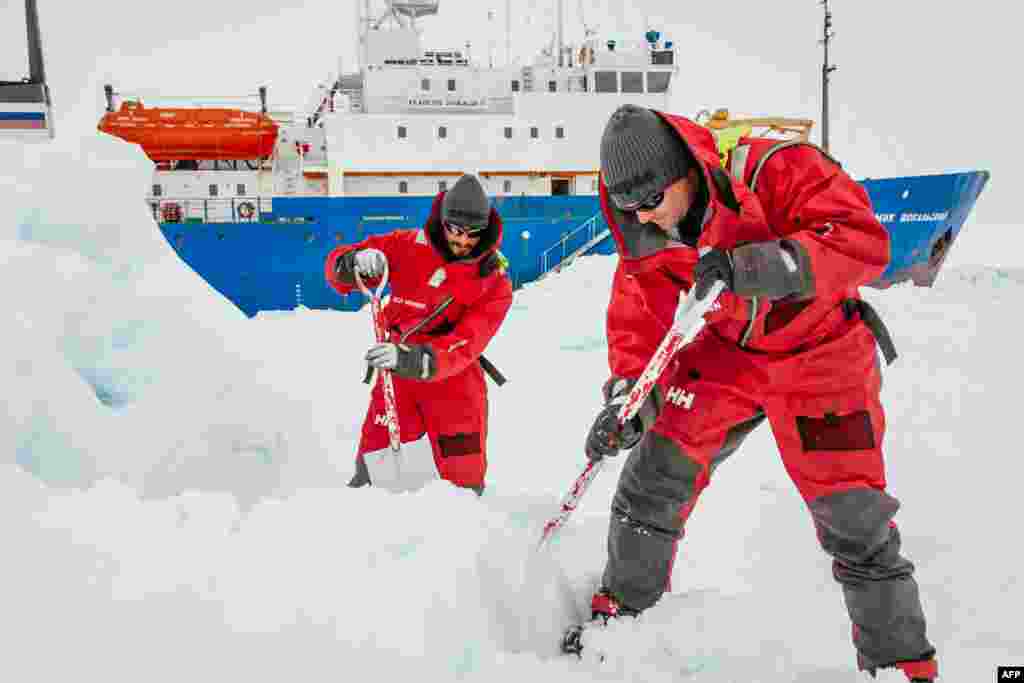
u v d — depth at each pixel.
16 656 1.41
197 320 2.90
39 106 11.38
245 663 1.53
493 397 6.21
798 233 1.68
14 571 1.55
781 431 1.95
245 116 12.97
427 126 13.47
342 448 4.16
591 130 13.86
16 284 2.40
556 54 14.73
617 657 1.98
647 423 2.00
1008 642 2.24
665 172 1.78
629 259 2.09
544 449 4.71
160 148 13.07
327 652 1.60
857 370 1.85
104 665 1.45
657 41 14.35
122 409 2.57
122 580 1.61
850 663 2.04
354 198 12.55
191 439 2.68
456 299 3.09
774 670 1.96
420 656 1.67
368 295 2.94
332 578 1.77
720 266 1.66
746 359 1.98
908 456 4.09
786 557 2.99
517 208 13.33
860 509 1.84
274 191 13.39
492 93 14.15
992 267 13.23
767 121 12.14
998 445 4.21
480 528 2.12
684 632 2.08
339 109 13.70
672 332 1.85
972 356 6.61
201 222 12.40
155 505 1.96
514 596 2.07
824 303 1.83
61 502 1.87
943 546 2.95
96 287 2.61
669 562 2.18
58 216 2.68
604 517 3.12
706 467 2.10
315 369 7.17
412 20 14.77
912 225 11.34
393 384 3.13
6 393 2.21
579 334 9.02
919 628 1.84
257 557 1.80
